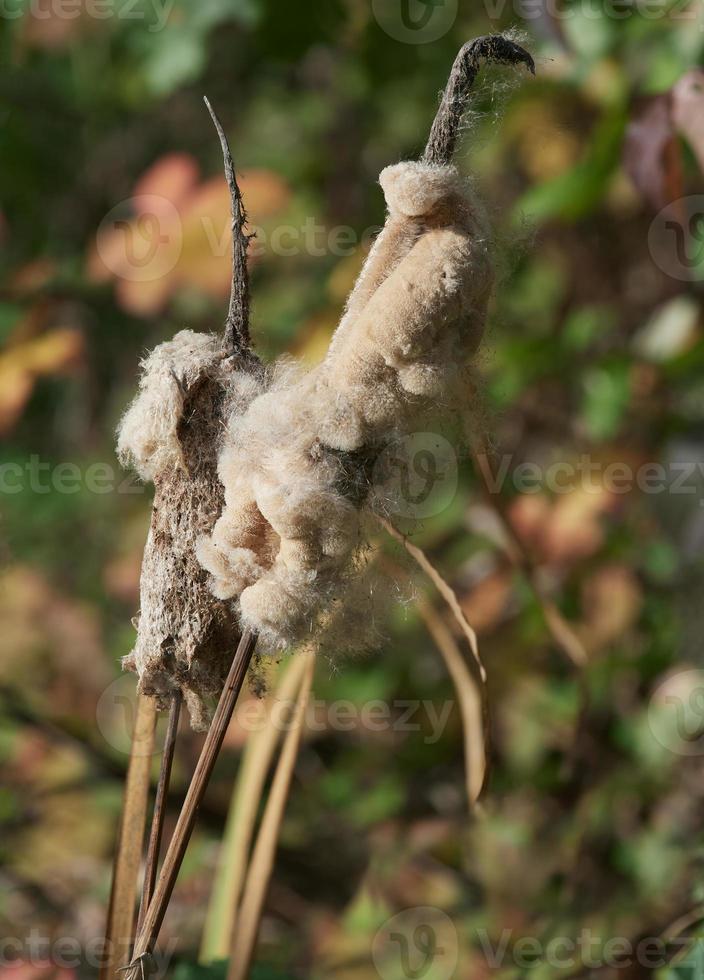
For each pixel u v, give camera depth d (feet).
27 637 10.11
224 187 7.94
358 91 10.62
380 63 9.18
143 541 10.57
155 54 9.37
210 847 7.54
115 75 11.42
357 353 4.46
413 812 8.54
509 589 8.17
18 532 11.39
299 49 9.04
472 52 4.50
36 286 9.23
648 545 8.67
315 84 11.99
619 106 6.40
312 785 8.64
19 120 11.82
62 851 8.14
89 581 11.10
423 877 7.55
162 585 4.61
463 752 8.86
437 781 8.80
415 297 4.44
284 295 9.84
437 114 4.52
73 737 8.16
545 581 8.13
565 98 7.36
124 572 10.25
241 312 4.63
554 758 8.15
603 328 8.69
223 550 4.52
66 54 11.22
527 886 7.37
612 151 6.49
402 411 4.47
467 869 7.67
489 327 4.61
